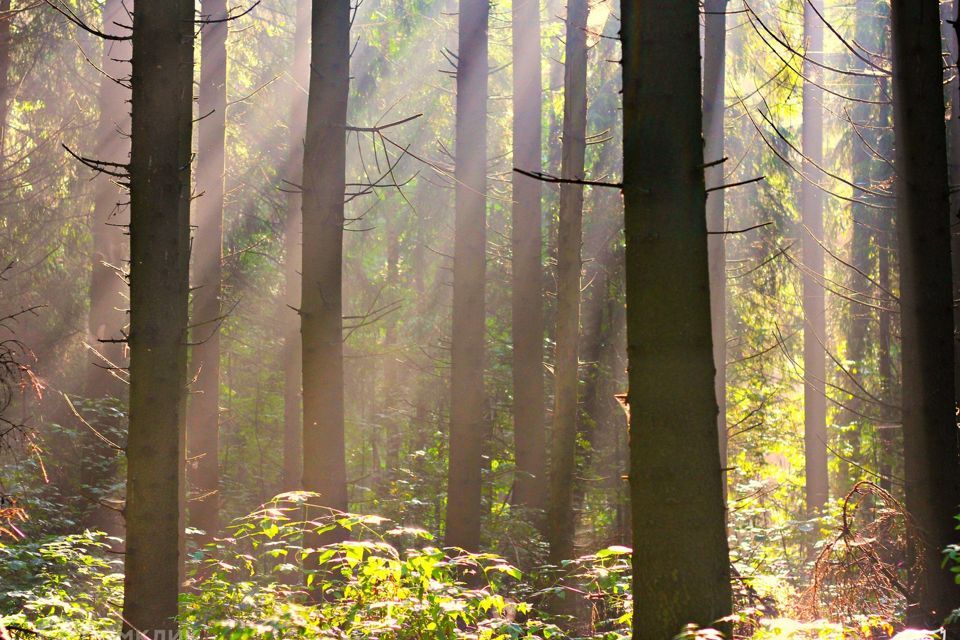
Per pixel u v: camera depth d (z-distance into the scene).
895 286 17.23
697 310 4.22
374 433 19.27
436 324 19.33
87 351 15.03
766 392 18.64
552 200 18.50
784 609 7.65
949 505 6.70
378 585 5.34
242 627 4.49
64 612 6.46
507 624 5.24
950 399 6.80
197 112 12.07
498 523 12.14
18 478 10.57
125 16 14.42
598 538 16.72
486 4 11.49
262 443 17.45
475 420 10.71
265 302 17.78
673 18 4.30
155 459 5.64
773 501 17.67
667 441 4.16
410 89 17.42
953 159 10.41
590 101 17.70
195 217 11.91
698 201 4.29
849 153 18.55
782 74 15.91
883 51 15.01
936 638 4.16
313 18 7.79
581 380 17.56
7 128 15.16
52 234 15.23
